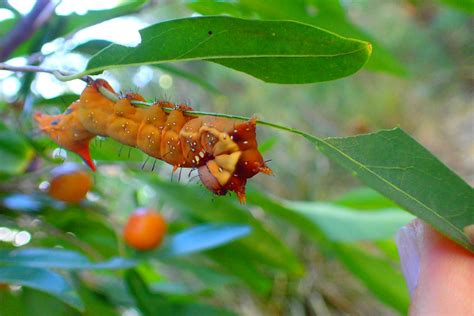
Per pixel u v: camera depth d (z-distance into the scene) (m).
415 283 0.16
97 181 0.24
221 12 0.21
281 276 0.35
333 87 0.53
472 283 0.15
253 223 0.22
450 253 0.15
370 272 0.24
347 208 0.25
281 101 0.52
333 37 0.14
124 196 0.24
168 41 0.15
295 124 0.49
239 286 0.34
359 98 0.54
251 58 0.15
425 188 0.14
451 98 0.56
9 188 0.21
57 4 0.20
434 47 0.57
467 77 0.55
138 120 0.16
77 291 0.20
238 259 0.23
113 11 0.21
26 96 0.20
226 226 0.21
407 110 0.55
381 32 0.58
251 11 0.21
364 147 0.14
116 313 0.21
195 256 0.24
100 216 0.22
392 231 0.23
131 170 0.22
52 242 0.21
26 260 0.18
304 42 0.14
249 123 0.15
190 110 0.16
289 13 0.21
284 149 0.45
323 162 0.44
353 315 0.35
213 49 0.15
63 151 0.18
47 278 0.18
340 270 0.37
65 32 0.21
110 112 0.16
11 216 0.21
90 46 0.19
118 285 0.22
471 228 0.14
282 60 0.15
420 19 0.56
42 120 0.17
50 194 0.21
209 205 0.22
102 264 0.18
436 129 0.54
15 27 0.20
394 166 0.14
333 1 0.21
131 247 0.20
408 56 0.58
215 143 0.15
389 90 0.55
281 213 0.23
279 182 0.43
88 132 0.16
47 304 0.20
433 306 0.15
